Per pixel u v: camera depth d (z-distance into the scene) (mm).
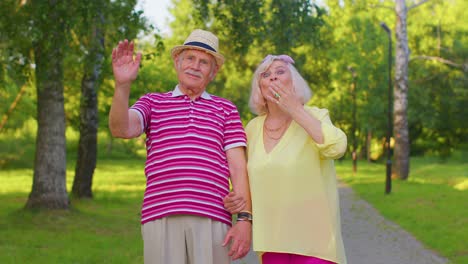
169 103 3930
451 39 42469
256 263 9062
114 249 9844
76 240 10789
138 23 12602
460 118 46344
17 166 41875
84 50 13016
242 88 36188
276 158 4098
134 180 28766
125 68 3566
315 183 4105
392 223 14055
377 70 41688
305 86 4301
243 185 4012
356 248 10844
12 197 19438
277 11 16625
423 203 17312
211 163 3850
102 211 15281
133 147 57812
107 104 28188
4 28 11055
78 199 17594
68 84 18562
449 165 40469
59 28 11086
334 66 42938
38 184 13828
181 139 3844
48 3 10859
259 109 4340
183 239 3801
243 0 16266
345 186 25969
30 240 10562
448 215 14320
